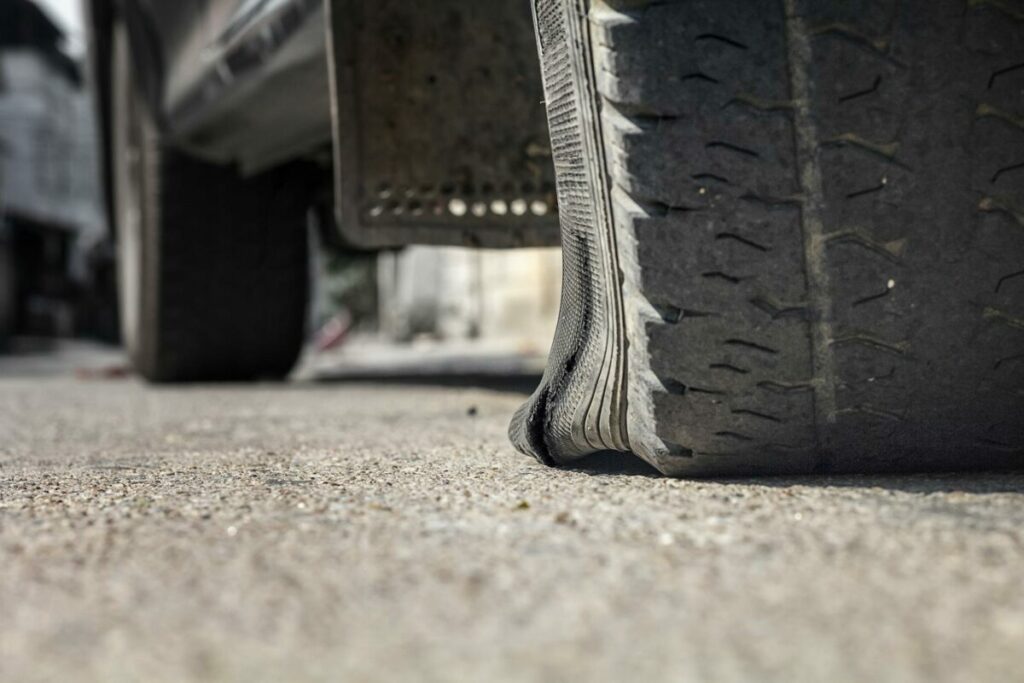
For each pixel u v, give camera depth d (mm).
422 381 1730
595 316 735
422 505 670
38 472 828
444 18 1014
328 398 1438
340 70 1013
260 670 380
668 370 675
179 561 537
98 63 1928
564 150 734
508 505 666
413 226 1053
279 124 1397
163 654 398
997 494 651
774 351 667
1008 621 412
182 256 1641
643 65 653
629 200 667
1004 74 639
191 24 1410
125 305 2021
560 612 438
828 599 444
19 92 9688
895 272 656
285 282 1710
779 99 645
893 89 640
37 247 9367
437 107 1031
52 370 3244
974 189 650
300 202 1694
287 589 480
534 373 1865
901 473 704
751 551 526
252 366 1760
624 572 494
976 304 661
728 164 651
